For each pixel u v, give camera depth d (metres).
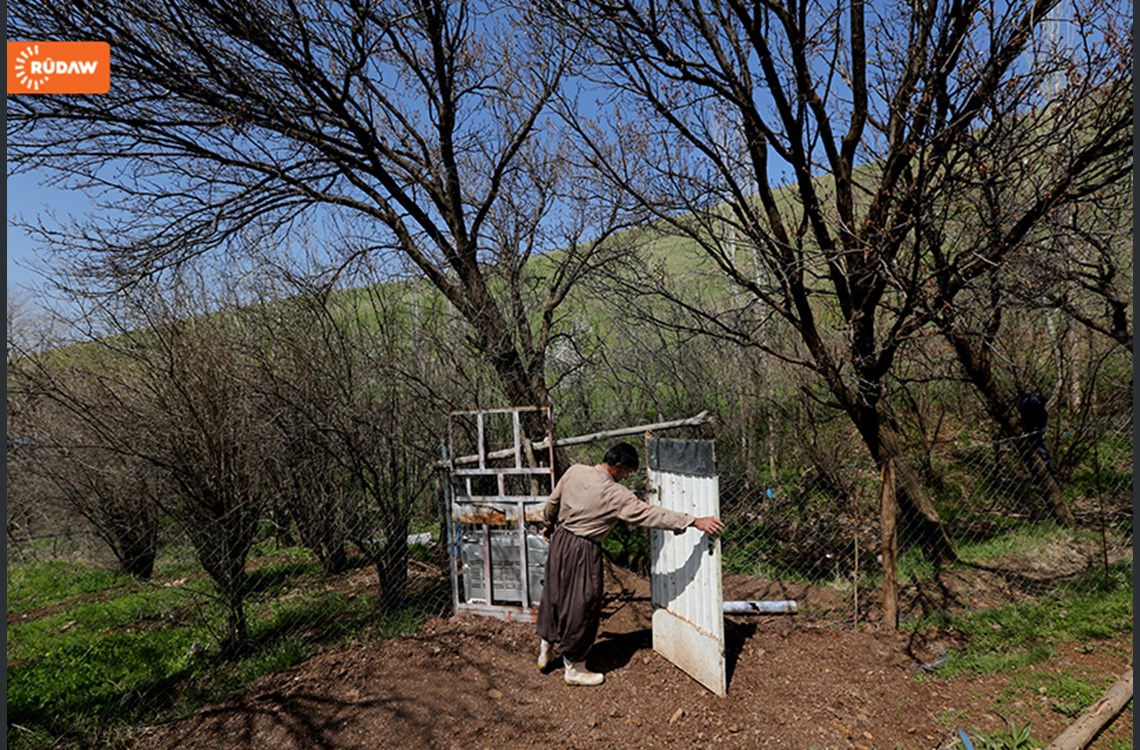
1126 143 3.59
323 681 3.84
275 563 7.03
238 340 5.04
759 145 4.76
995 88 3.54
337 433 4.74
